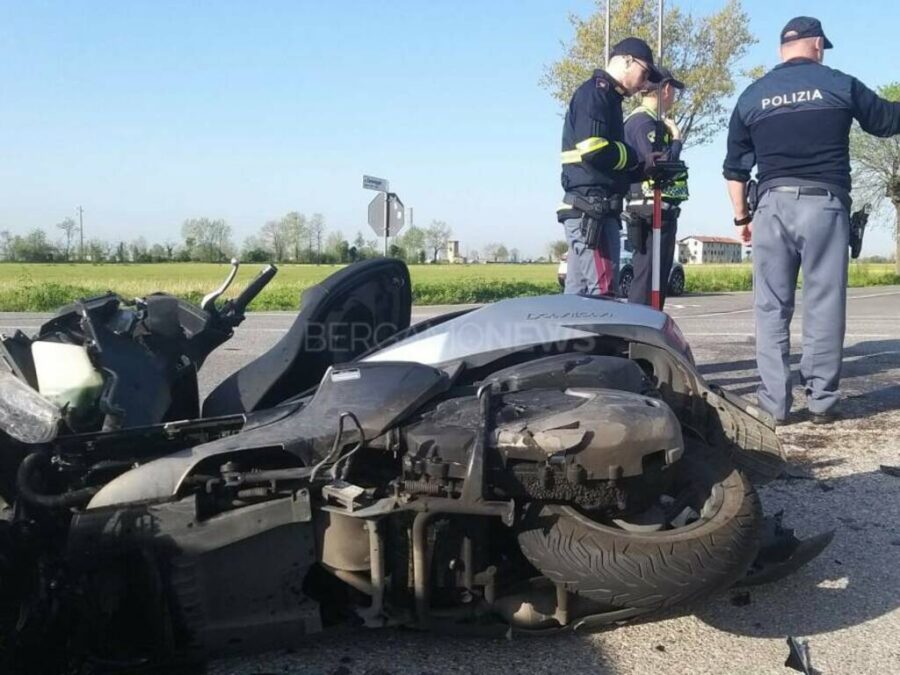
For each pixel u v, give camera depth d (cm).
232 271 378
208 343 374
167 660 294
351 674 298
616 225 603
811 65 594
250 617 291
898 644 319
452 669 300
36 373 315
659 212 636
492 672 298
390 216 1177
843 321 625
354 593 304
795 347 1057
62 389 312
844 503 471
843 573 379
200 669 303
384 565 293
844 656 310
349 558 295
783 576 354
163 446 324
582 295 397
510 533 308
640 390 337
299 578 294
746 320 1541
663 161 621
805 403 711
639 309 385
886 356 988
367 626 297
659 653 311
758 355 637
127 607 295
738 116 625
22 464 297
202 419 334
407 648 314
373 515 284
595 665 302
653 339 369
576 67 3016
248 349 1138
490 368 351
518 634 306
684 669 300
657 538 292
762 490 493
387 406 299
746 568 301
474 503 286
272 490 294
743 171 642
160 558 286
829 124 583
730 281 3322
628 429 289
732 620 336
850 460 550
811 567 385
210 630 289
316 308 364
